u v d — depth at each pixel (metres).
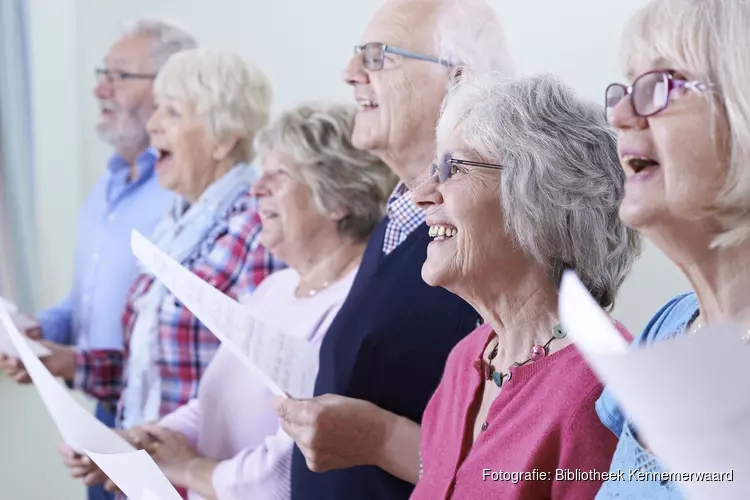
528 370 1.06
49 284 3.74
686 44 0.78
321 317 1.77
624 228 1.07
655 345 0.62
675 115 0.79
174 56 2.38
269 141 1.84
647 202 0.83
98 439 1.56
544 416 1.01
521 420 1.03
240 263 2.17
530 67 1.68
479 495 1.05
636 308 1.67
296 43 2.70
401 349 1.47
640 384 0.63
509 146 1.07
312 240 1.83
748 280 0.81
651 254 1.65
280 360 1.56
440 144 1.15
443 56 1.50
